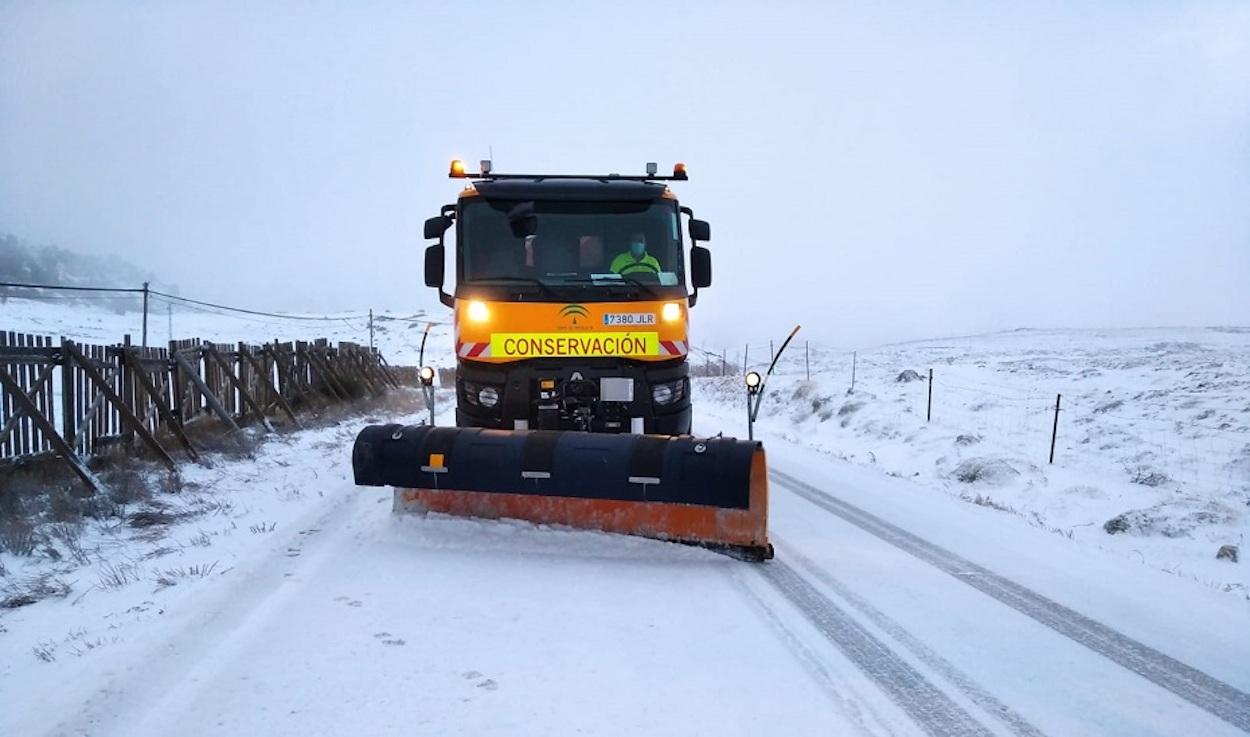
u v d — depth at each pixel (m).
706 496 6.43
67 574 5.79
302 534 7.09
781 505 9.52
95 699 3.78
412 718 3.69
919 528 8.40
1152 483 11.60
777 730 3.68
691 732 3.63
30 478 8.27
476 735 3.55
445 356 69.25
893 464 15.04
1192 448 13.30
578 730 3.61
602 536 6.72
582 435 6.80
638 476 6.47
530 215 8.27
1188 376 20.94
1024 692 4.25
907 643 4.89
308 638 4.62
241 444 12.16
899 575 6.43
